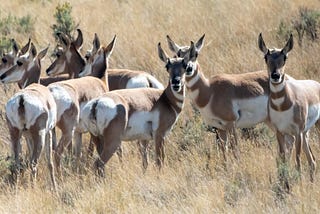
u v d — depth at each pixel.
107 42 71.12
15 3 87.62
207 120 48.25
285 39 68.81
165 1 81.31
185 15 76.56
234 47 67.62
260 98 48.06
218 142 48.06
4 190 41.12
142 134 44.84
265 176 41.59
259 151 46.50
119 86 53.72
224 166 44.59
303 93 43.91
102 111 42.75
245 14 74.75
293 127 43.53
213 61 63.81
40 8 85.19
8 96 58.62
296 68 62.00
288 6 75.44
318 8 75.31
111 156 43.06
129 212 36.22
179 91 45.69
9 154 47.50
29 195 38.91
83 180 41.84
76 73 54.84
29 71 52.19
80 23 76.31
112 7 82.88
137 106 44.12
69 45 55.06
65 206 37.91
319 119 46.19
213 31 71.62
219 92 47.44
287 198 37.75
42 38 72.94
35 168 41.97
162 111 45.28
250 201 37.16
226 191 38.72
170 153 47.84
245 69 62.75
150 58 65.75
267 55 43.03
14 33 74.38
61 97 45.31
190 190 39.44
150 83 53.75
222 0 78.56
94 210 36.81
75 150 47.75
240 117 47.94
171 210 36.25
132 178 41.66
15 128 42.16
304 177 41.28
